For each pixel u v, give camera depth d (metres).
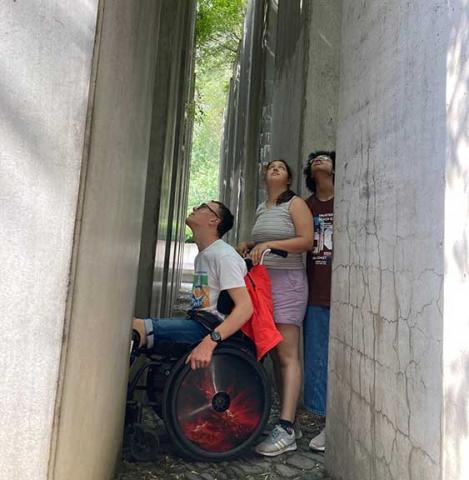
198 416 2.55
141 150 2.38
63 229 1.40
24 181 1.40
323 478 2.50
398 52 1.92
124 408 2.46
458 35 1.46
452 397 1.43
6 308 1.38
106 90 1.56
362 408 2.14
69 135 1.42
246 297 2.62
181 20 4.70
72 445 1.53
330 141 3.85
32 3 1.43
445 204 1.50
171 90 3.78
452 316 1.44
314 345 3.10
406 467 1.72
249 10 9.99
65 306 1.39
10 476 1.36
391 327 1.88
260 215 3.06
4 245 1.39
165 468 2.48
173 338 2.67
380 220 2.02
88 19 1.44
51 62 1.42
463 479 1.35
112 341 1.97
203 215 2.82
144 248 3.45
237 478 2.46
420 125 1.69
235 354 2.61
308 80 3.88
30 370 1.37
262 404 2.63
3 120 1.41
